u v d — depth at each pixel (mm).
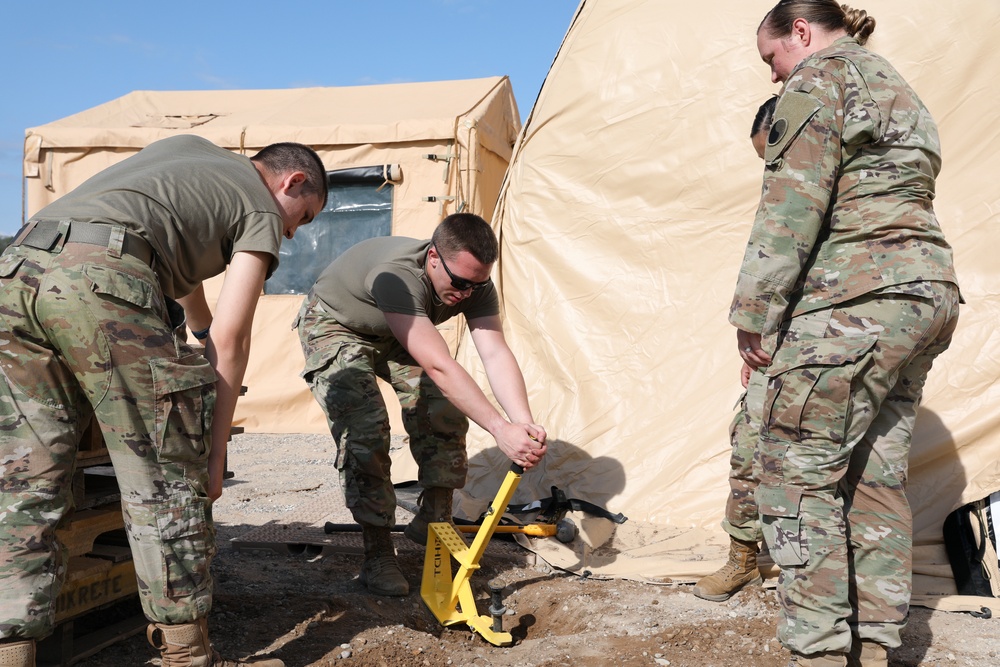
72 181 8438
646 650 2684
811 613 2213
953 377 3762
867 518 2328
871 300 2166
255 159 2551
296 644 2643
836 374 2158
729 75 4688
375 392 3209
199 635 2189
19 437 2018
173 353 2109
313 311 3375
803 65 2277
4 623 1938
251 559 3604
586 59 5086
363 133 8133
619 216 4785
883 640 2268
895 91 2207
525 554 3736
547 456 4410
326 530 3850
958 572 3316
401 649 2668
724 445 4125
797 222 2143
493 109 8688
